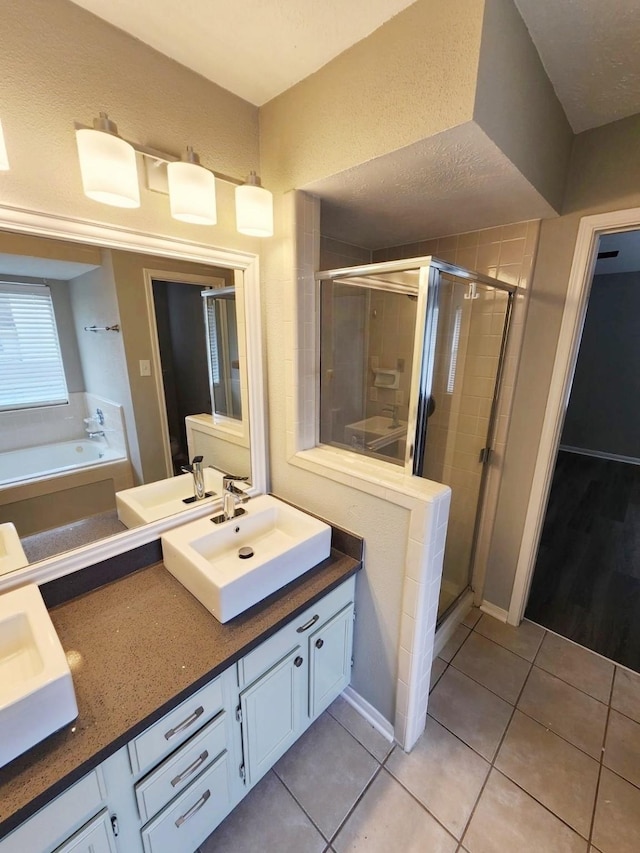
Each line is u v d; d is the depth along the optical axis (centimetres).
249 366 155
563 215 162
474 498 209
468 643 198
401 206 148
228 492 144
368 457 156
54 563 112
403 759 143
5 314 98
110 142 89
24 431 106
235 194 125
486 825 124
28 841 71
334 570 137
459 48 84
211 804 109
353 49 103
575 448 516
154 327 127
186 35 101
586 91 129
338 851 118
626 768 140
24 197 91
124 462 128
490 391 193
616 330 466
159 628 107
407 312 144
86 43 94
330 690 148
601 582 246
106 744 77
